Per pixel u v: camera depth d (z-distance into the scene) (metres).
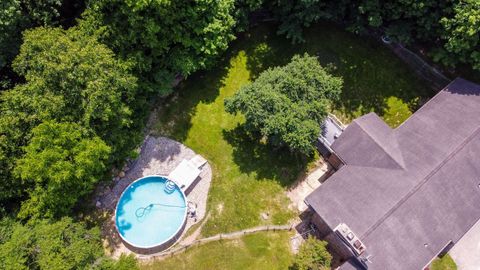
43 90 29.38
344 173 32.41
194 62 36.56
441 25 35.44
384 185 30.94
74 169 29.19
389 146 33.09
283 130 32.69
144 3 29.06
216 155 37.41
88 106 29.56
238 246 33.84
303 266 30.02
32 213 30.47
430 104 35.69
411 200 30.05
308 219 34.81
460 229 30.36
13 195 31.00
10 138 29.30
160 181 35.84
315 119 33.91
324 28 42.47
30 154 28.16
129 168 36.59
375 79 40.47
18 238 27.09
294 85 33.97
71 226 29.64
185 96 39.62
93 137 30.73
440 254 33.47
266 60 41.75
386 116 39.19
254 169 36.78
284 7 38.28
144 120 38.22
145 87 35.41
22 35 33.16
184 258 33.31
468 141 32.19
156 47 34.28
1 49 32.41
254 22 43.19
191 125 38.50
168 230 34.19
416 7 34.38
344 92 40.06
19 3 31.30
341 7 38.69
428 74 40.09
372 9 36.38
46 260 26.28
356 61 41.12
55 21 36.72
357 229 29.17
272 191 35.94
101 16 31.81
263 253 33.56
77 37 31.61
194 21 34.84
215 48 35.94
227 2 36.00
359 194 30.83
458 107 34.56
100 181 35.91
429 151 32.28
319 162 37.19
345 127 36.22
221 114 39.09
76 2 37.91
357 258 28.88
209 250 33.66
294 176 36.56
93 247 29.00
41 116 28.83
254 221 34.75
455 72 39.19
